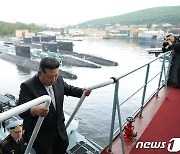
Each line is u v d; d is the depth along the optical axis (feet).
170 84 28.66
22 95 8.68
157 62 224.53
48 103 7.14
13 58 305.94
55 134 9.69
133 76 183.52
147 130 16.89
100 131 96.78
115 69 247.91
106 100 136.46
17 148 14.03
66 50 336.29
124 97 135.85
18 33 652.48
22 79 206.69
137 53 360.07
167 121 18.39
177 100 23.20
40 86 8.89
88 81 196.75
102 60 286.05
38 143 9.41
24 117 8.25
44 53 312.71
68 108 123.85
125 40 625.82
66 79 202.28
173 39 27.96
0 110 35.53
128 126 15.44
